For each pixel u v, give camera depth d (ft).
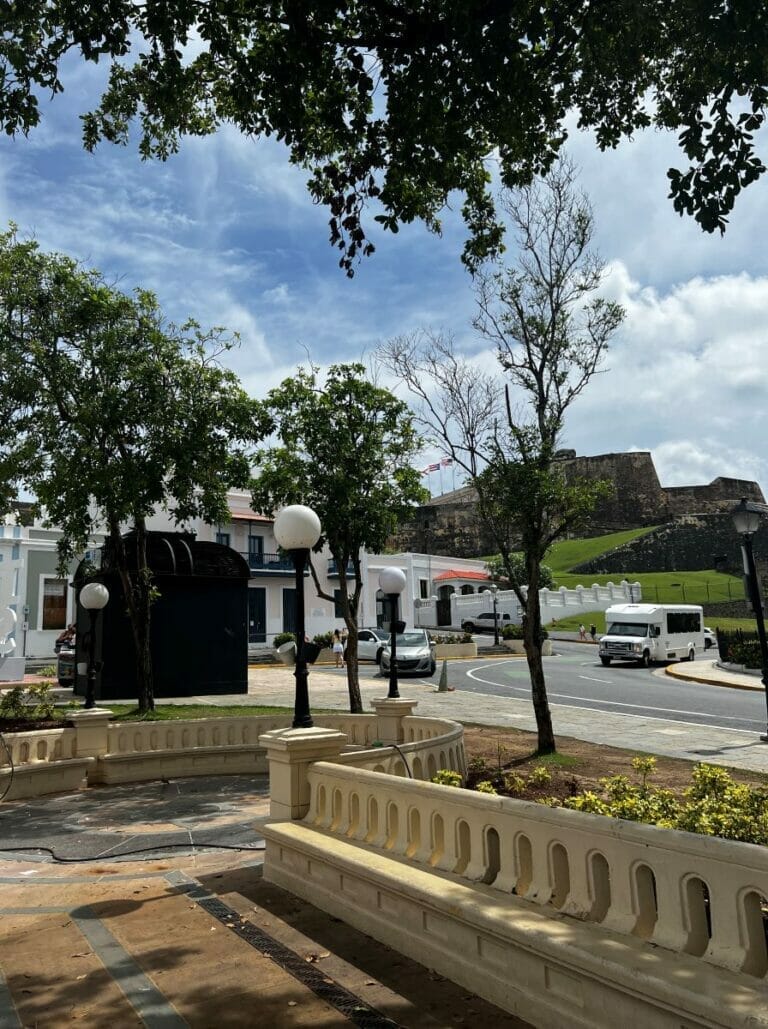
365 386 47.26
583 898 11.87
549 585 206.90
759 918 9.51
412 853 15.90
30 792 33.55
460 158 26.18
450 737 26.99
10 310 46.09
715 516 316.60
